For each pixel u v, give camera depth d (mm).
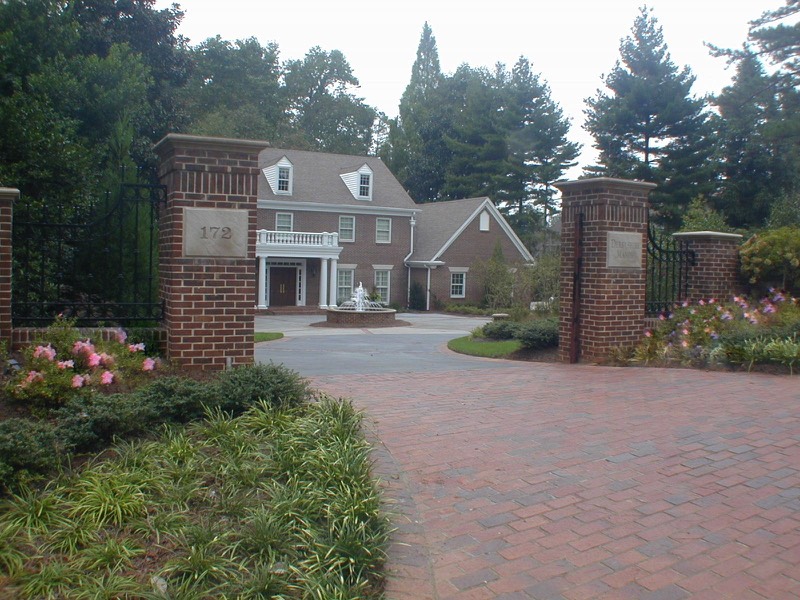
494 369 10391
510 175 49281
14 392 5723
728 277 12867
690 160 35344
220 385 6094
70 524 3822
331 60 67438
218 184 7469
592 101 39531
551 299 19828
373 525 4039
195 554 3488
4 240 7074
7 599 3158
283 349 15531
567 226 11164
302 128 64625
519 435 6406
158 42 22828
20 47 13414
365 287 39188
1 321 7062
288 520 4000
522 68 51344
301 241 35594
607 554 4043
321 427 5465
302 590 3350
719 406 7613
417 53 66562
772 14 26422
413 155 55938
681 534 4324
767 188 33938
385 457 5621
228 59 56188
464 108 57656
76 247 9312
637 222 10992
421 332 23281
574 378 9367
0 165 11406
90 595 3205
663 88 36281
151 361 6668
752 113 29312
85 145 14484
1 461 4098
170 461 4750
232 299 7562
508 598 3537
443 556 3990
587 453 5898
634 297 11039
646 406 7605
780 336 10305
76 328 7227
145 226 9562
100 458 4906
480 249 41219
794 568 3902
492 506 4730
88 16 19844
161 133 22422
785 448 6090
